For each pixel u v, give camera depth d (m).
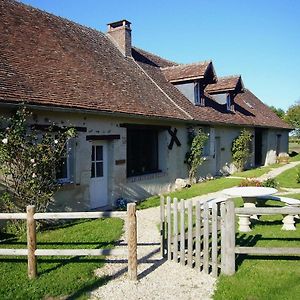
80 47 12.77
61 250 5.34
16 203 7.83
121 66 14.18
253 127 22.09
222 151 18.52
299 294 4.62
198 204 5.63
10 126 7.62
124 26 15.46
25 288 4.89
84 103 9.59
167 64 19.67
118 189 11.12
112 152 10.92
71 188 9.35
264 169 21.17
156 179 13.00
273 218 8.98
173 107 14.13
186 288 5.00
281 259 5.92
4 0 11.44
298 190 13.48
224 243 5.32
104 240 7.18
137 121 11.82
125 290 4.93
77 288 4.94
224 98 19.78
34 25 11.60
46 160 7.84
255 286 4.86
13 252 5.38
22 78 8.70
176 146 14.16
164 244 6.36
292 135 47.31
